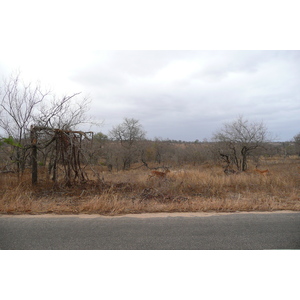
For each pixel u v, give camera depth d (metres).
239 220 5.07
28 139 10.60
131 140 29.22
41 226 4.64
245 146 17.94
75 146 9.05
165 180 9.87
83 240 4.00
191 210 5.93
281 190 8.84
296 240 4.03
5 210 5.69
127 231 4.40
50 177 10.34
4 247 3.72
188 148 29.73
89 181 9.34
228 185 9.63
